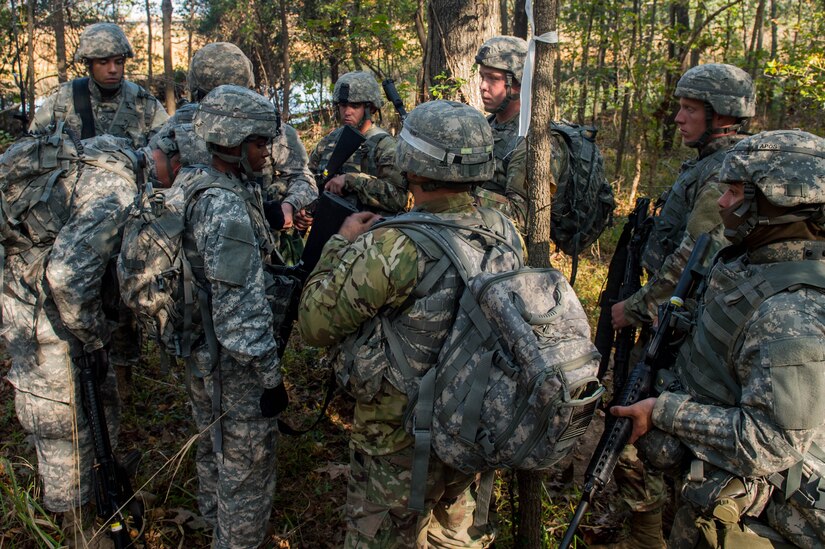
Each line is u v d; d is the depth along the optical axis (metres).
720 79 2.90
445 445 2.14
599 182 3.61
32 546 3.17
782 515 2.03
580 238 3.66
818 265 1.95
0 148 8.95
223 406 2.78
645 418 2.21
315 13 13.67
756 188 1.97
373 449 2.35
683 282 2.49
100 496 2.85
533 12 2.55
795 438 1.86
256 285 2.62
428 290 2.17
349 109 4.20
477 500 2.42
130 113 4.71
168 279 2.63
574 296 2.15
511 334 1.99
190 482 3.70
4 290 2.97
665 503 3.36
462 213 2.32
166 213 2.62
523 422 2.02
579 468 3.92
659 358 2.41
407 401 2.25
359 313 2.21
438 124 2.21
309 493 3.64
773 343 1.88
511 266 2.29
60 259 2.80
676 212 3.09
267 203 3.41
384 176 3.88
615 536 3.33
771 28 16.42
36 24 12.30
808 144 1.94
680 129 3.09
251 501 2.86
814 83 7.88
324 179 4.17
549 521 3.36
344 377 2.35
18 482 3.53
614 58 10.27
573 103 12.42
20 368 3.02
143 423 4.22
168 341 2.70
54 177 2.86
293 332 5.32
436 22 5.40
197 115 2.72
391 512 2.37
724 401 2.08
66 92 4.64
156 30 21.23
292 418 4.23
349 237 2.60
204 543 3.30
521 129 2.63
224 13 18.28
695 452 2.07
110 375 3.41
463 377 2.09
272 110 2.75
